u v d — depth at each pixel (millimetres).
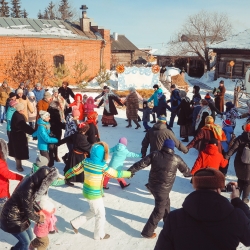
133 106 12445
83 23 26734
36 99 12414
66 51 24656
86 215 5094
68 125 8031
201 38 39812
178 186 7152
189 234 2141
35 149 9656
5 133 11555
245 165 5875
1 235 5129
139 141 10820
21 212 3959
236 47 30359
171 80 25422
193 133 10219
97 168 4785
